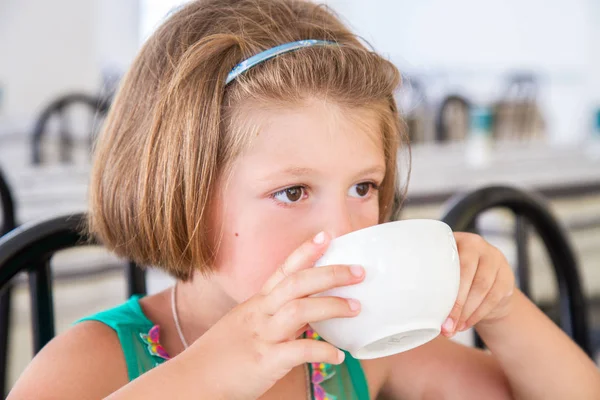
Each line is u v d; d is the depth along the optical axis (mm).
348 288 563
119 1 5535
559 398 841
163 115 683
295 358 582
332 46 697
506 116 5309
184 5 763
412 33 8453
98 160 763
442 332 623
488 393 892
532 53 7594
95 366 730
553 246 1152
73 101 3086
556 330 860
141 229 713
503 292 750
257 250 657
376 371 911
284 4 767
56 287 1798
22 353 1744
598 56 7070
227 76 672
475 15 7984
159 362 760
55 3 4215
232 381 597
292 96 649
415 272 558
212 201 673
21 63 4188
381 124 703
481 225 1990
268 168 646
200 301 793
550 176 2439
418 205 2014
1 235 1418
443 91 7031
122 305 815
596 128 4094
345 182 664
